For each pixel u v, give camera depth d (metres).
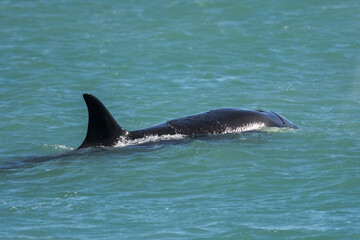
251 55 113.81
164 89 96.25
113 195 56.31
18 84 99.00
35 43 123.62
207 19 137.25
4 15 143.25
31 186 58.66
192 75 103.75
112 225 50.12
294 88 95.06
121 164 63.78
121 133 69.88
